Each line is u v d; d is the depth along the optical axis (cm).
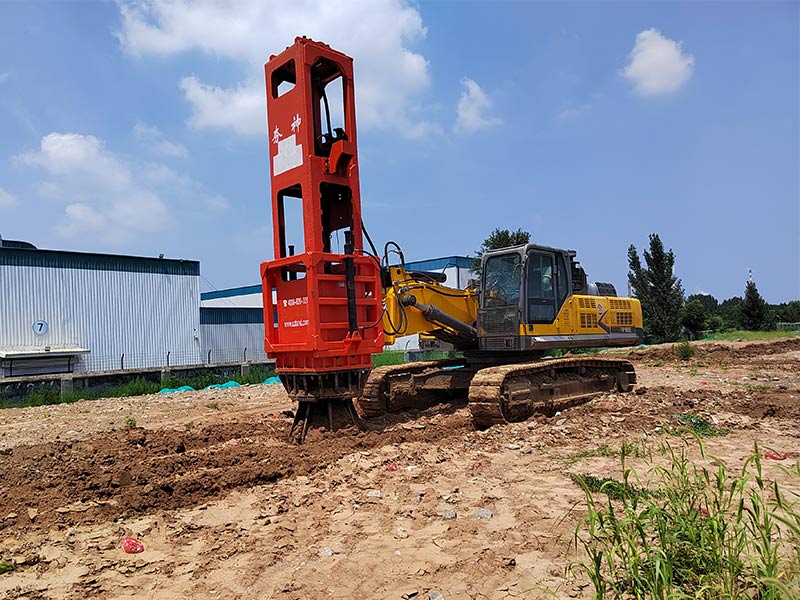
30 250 2658
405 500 603
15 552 490
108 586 435
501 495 615
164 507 601
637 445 795
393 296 962
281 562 465
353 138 870
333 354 827
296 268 868
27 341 2619
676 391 1279
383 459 747
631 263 4016
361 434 864
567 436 869
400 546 489
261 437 921
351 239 861
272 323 880
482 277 1124
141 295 2991
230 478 671
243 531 534
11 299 2589
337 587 420
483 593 405
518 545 481
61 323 2723
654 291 3903
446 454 784
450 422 1009
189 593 421
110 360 2866
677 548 377
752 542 362
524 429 912
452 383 1137
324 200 939
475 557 459
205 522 561
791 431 872
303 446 816
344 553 478
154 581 442
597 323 1223
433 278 1094
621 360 1299
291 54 849
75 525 556
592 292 1310
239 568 459
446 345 1189
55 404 1878
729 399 1152
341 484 659
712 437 842
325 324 823
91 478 693
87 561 477
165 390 2122
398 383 1138
